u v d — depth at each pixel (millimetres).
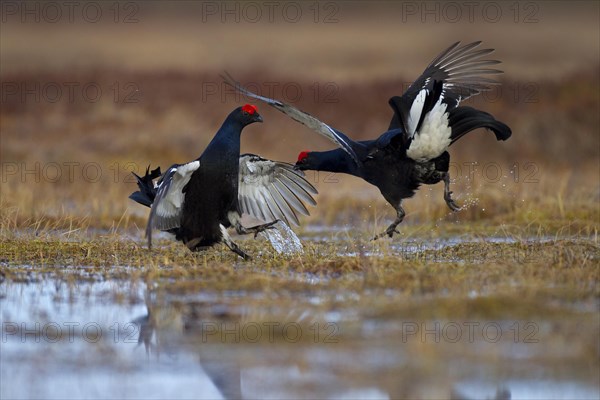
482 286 12062
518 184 22672
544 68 37094
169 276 13227
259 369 9539
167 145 27359
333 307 11359
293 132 29734
